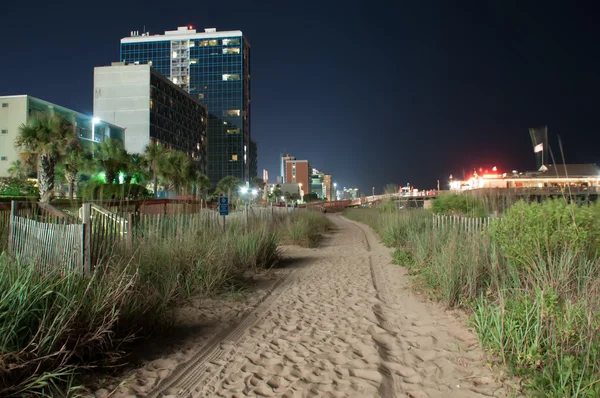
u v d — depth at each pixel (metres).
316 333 5.26
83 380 3.68
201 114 104.12
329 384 3.76
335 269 10.49
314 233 19.02
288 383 3.79
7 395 3.13
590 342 3.32
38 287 3.85
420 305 6.40
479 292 5.95
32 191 31.53
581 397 2.95
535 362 3.54
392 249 14.52
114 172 30.25
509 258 5.88
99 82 75.88
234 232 11.27
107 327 3.94
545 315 3.88
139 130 75.31
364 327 5.45
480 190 13.57
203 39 124.00
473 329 4.88
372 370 4.03
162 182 41.62
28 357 3.37
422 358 4.32
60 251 5.63
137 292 5.09
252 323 5.74
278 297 7.38
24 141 19.92
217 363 4.28
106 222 6.40
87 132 53.41
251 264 10.00
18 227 6.97
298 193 144.88
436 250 8.61
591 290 4.28
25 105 43.84
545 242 5.39
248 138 131.00
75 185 28.23
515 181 43.28
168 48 124.56
